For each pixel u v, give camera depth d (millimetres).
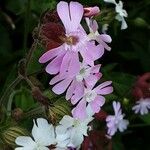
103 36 125
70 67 119
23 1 199
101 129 183
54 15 122
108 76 193
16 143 128
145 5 228
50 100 132
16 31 213
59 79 120
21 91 159
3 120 137
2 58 201
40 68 132
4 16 200
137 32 234
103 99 133
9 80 161
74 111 129
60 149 130
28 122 141
